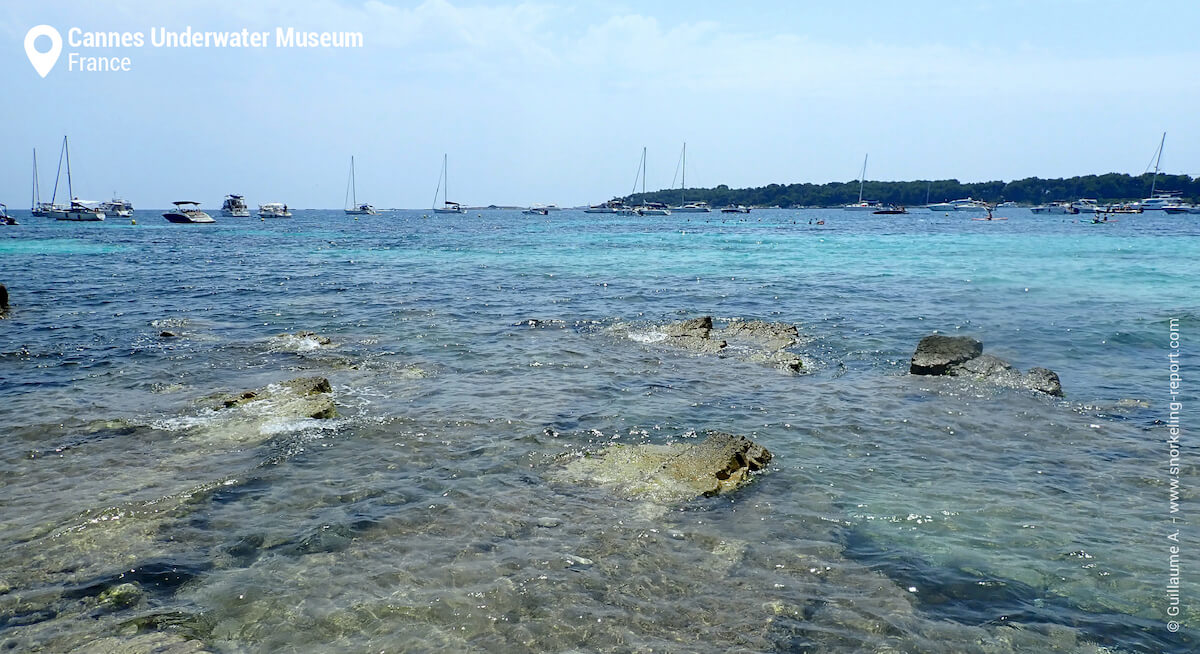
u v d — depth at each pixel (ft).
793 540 29.04
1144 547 28.58
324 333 72.38
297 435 40.45
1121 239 240.73
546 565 26.84
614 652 22.06
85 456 37.29
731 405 47.78
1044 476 35.88
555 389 51.19
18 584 25.13
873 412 46.34
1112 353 64.85
